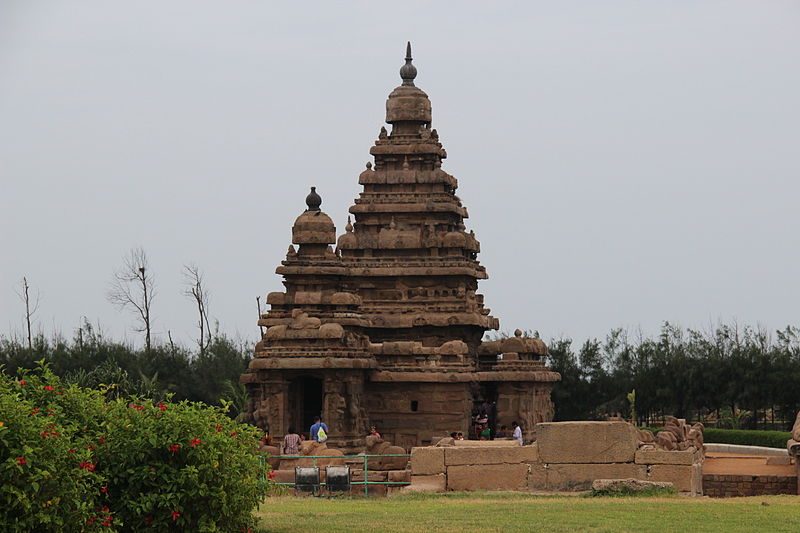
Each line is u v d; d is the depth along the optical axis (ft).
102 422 102.22
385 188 271.28
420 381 244.01
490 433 249.14
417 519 118.42
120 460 100.17
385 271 263.90
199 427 101.86
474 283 272.92
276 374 236.43
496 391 261.65
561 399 343.05
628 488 137.18
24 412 89.30
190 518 100.63
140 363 338.13
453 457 146.00
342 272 253.44
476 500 135.13
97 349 342.03
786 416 328.49
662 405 338.75
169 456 100.89
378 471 195.52
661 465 141.90
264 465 112.57
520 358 261.65
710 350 338.13
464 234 266.16
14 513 86.89
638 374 341.21
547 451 144.56
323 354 234.17
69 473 91.25
